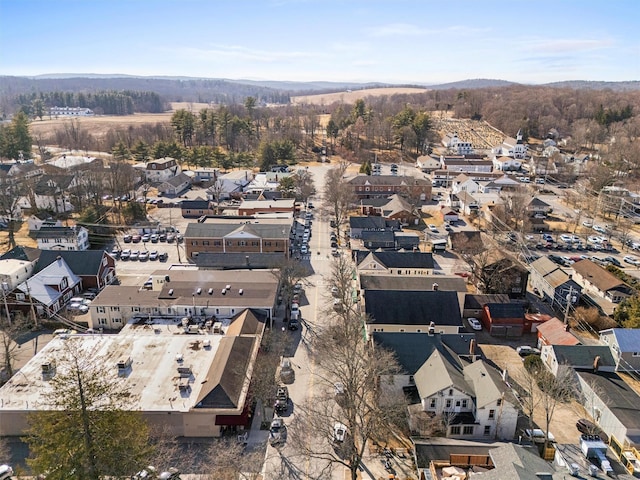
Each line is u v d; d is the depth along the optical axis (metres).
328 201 133.62
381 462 44.47
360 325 62.56
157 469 41.34
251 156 184.38
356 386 46.84
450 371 49.88
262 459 44.03
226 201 138.38
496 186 145.62
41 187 119.88
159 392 49.66
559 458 44.53
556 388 51.38
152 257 94.38
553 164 171.00
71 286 75.88
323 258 96.31
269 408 51.62
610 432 47.62
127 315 68.50
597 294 81.00
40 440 34.41
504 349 64.69
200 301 68.75
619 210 122.56
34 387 49.97
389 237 100.44
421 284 72.25
